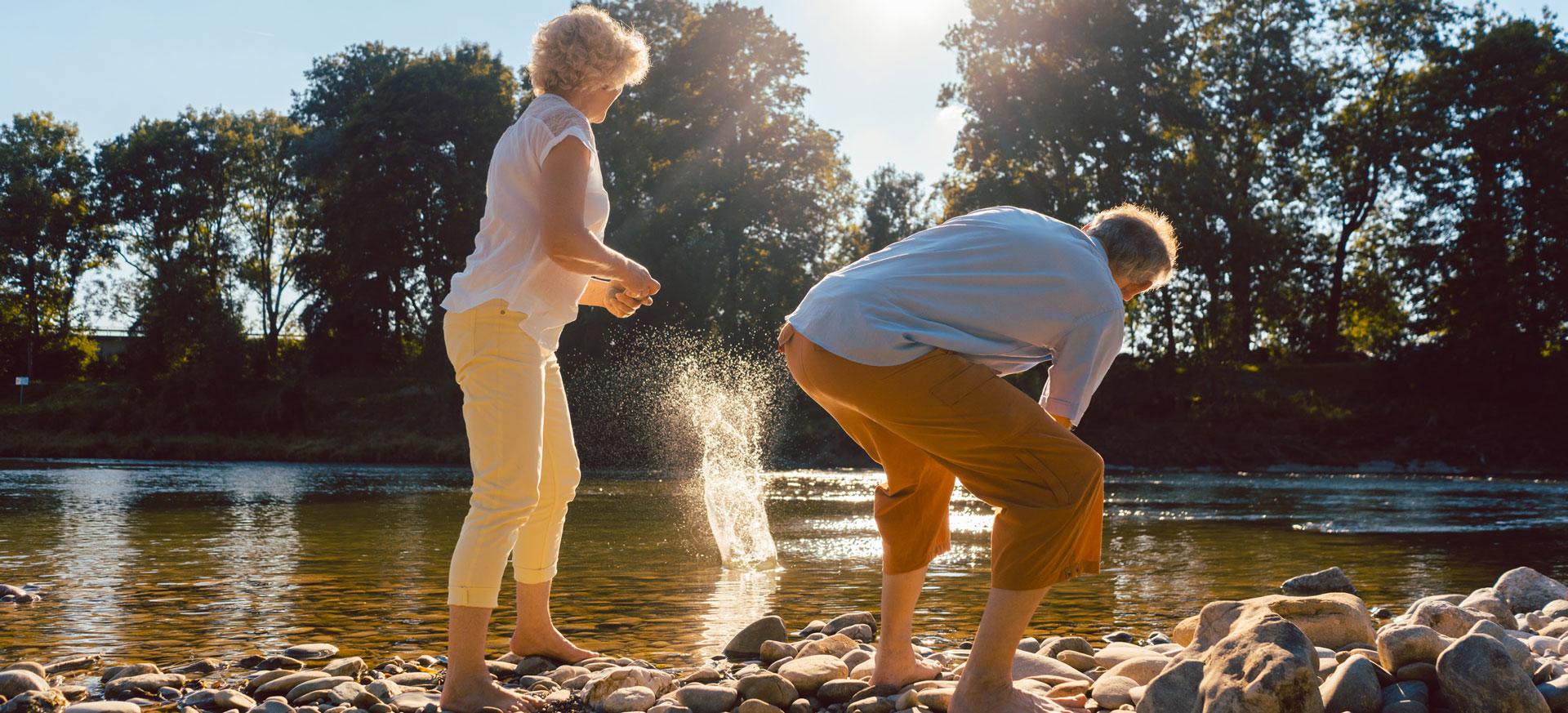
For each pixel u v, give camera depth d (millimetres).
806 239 39531
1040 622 4426
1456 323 34750
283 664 3408
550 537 3363
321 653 3512
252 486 16969
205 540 7812
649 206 37344
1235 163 35438
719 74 38375
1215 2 38219
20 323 48562
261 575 5777
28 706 2727
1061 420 2639
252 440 35656
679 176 37594
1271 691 2330
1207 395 33562
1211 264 33031
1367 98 39250
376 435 35125
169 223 48594
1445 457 30688
